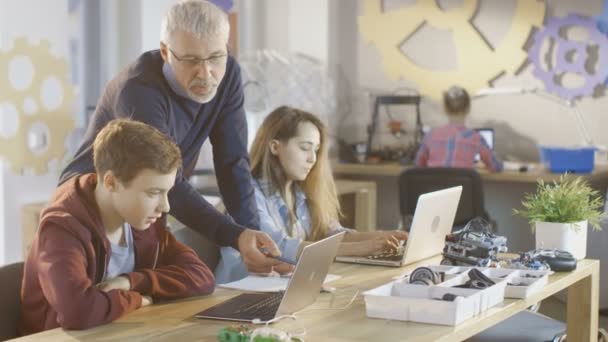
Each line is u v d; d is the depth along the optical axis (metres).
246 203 2.68
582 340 2.45
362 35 6.62
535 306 2.73
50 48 4.50
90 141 2.39
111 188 1.79
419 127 6.33
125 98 2.31
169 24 2.23
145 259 2.05
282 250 2.65
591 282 2.42
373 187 5.58
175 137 2.42
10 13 4.29
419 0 6.44
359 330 1.69
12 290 1.95
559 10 6.05
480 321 1.76
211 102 2.55
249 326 1.69
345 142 6.36
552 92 6.11
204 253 2.65
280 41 6.41
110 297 1.77
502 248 2.47
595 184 5.43
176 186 2.29
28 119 4.41
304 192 2.90
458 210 5.04
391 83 6.57
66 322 1.71
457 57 6.36
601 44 5.96
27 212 4.34
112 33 5.03
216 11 2.25
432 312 1.73
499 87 6.27
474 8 6.28
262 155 2.85
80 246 1.79
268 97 6.01
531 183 5.84
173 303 1.94
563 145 6.10
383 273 2.34
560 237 2.46
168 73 2.35
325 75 6.33
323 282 2.03
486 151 5.52
